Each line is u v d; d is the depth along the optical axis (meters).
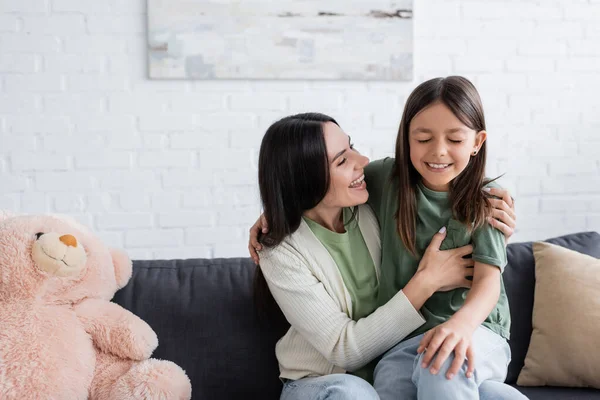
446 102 1.27
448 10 2.74
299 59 2.66
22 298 1.32
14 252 1.32
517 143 2.83
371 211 1.48
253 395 1.46
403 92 2.75
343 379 1.22
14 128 2.57
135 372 1.32
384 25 2.68
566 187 2.87
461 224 1.34
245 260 1.62
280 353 1.44
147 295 1.50
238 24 2.62
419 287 1.29
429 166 1.31
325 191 1.35
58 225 1.40
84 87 2.59
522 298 1.57
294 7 2.63
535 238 2.86
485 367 1.26
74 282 1.37
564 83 2.83
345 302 1.38
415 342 1.31
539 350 1.50
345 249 1.41
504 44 2.78
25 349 1.25
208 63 2.62
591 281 1.51
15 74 2.55
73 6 2.55
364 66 2.69
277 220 1.37
